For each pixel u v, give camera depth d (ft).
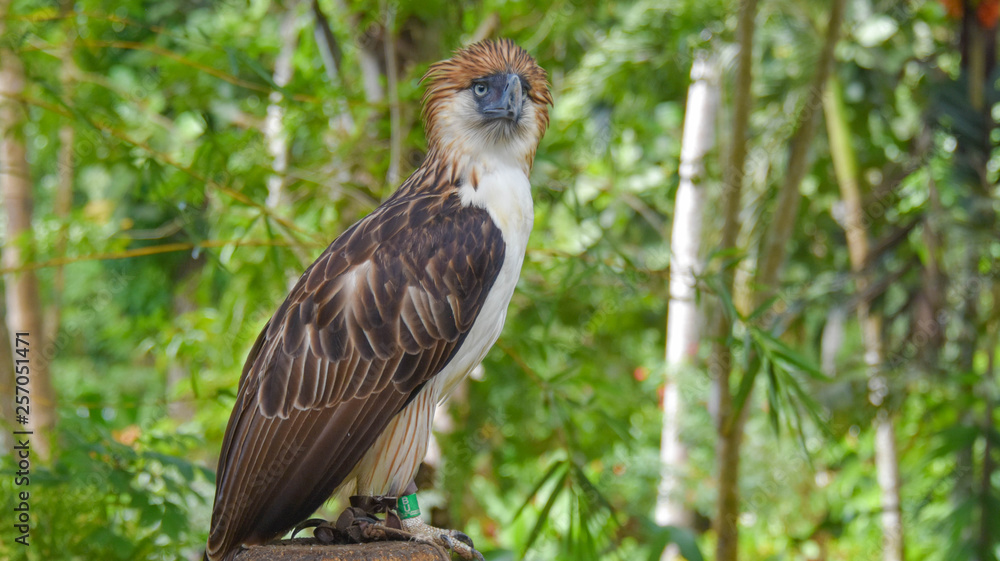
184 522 16.37
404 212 13.71
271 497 12.82
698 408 31.40
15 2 23.77
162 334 24.97
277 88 16.75
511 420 26.86
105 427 17.76
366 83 23.39
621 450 31.58
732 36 27.86
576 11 25.95
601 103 32.01
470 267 13.42
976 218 25.52
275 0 28.17
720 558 24.59
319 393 12.90
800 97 28.81
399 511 13.55
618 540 22.44
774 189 30.86
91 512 17.22
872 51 32.68
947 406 26.43
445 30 23.73
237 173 21.97
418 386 13.30
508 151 14.14
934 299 25.61
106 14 20.97
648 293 26.89
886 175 32.91
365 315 13.06
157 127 29.89
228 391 18.33
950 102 25.76
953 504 26.11
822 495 35.35
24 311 28.12
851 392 25.91
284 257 21.29
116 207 41.06
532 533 18.72
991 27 25.70
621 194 32.96
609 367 31.76
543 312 24.38
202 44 21.09
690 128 31.40
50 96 20.01
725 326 23.65
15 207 27.96
